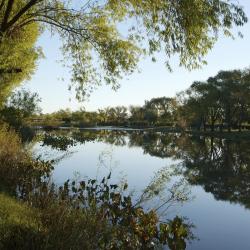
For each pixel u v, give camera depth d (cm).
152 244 794
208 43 940
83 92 1305
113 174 2133
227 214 1425
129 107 15838
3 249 645
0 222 744
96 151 3559
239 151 4441
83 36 1224
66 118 14038
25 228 752
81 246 703
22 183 1227
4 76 1936
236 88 7875
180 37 934
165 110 14488
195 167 2850
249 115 8331
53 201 955
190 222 1249
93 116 13650
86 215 820
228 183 2173
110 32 1225
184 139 6788
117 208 888
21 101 3759
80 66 1300
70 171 2106
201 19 890
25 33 1429
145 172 2339
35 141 3366
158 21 973
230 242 1102
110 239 757
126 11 1124
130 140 6109
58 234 712
